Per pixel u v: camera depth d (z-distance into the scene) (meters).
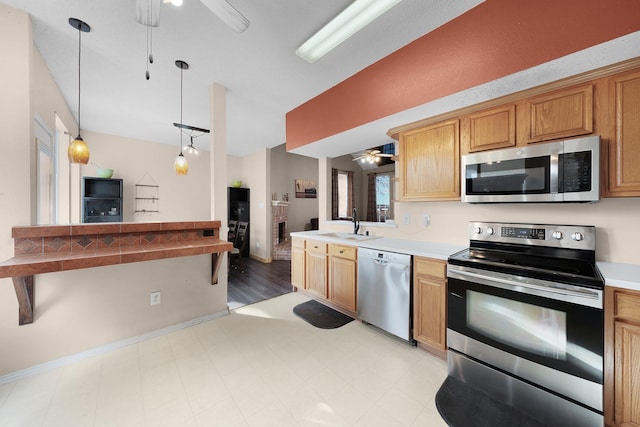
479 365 1.69
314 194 6.86
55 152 3.13
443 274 1.94
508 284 1.54
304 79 2.60
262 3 1.64
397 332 2.24
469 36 1.72
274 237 5.75
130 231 2.06
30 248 1.76
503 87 1.72
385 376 1.82
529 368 1.49
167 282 2.44
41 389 1.65
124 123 3.99
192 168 5.56
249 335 2.38
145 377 1.78
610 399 1.31
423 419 1.45
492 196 1.86
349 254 2.69
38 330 1.85
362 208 7.93
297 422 1.42
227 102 3.14
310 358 2.02
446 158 2.16
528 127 1.75
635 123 1.41
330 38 1.95
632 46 1.30
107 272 2.12
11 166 1.73
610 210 1.68
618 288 1.29
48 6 1.69
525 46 1.51
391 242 2.57
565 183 1.57
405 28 1.88
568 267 1.52
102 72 2.50
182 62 2.31
